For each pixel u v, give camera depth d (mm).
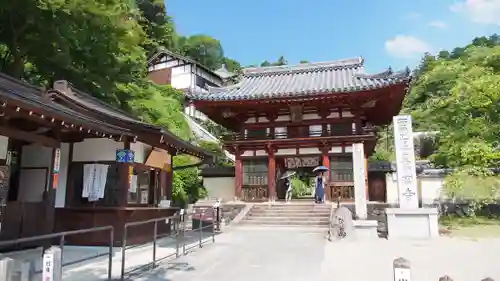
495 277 6961
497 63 19016
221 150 31719
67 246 10875
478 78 17578
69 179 11445
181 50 63531
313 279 7055
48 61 18000
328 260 8875
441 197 20453
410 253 9602
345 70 25047
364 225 12625
